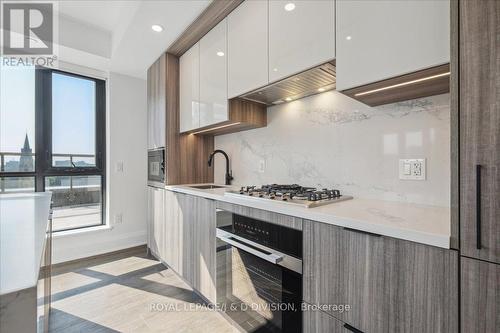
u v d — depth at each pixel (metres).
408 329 0.79
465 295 0.68
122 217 3.18
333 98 1.65
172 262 2.36
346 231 0.95
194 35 2.18
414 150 1.29
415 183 1.28
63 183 2.88
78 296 2.01
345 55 1.16
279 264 1.21
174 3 1.77
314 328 1.06
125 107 3.21
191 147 2.67
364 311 0.90
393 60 1.00
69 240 2.77
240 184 2.41
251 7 1.67
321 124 1.72
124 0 2.17
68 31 2.46
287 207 1.17
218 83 1.98
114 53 2.59
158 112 2.68
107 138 3.12
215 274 1.73
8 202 1.45
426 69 0.94
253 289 1.42
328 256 1.01
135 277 2.35
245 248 1.40
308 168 1.80
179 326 1.64
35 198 1.63
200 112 2.21
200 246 1.90
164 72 2.54
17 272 0.51
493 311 0.64
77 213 2.97
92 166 3.08
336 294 0.98
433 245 0.73
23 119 2.64
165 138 2.52
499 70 0.63
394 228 0.81
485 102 0.65
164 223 2.53
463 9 0.69
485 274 0.65
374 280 0.87
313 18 1.30
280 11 1.47
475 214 0.67
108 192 3.09
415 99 1.29
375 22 1.06
